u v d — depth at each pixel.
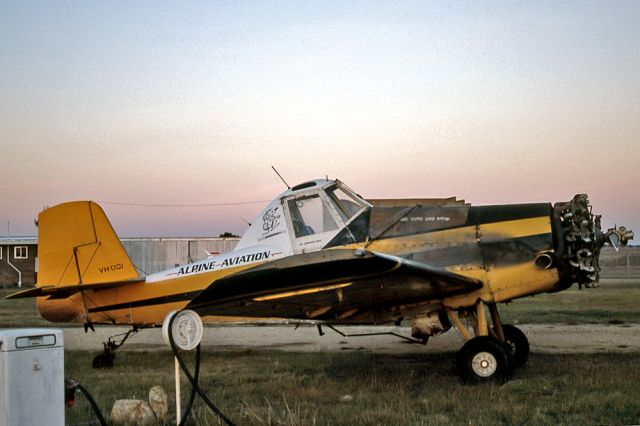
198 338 5.49
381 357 10.06
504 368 7.66
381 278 7.47
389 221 8.52
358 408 6.36
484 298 8.25
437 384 7.73
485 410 6.21
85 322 10.27
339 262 6.78
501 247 8.22
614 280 32.22
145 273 37.62
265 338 13.34
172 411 6.41
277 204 9.12
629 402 6.35
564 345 11.12
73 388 5.24
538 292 8.34
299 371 8.83
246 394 7.29
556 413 6.07
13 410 4.28
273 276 7.11
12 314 20.09
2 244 43.47
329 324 9.41
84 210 10.30
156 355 10.89
